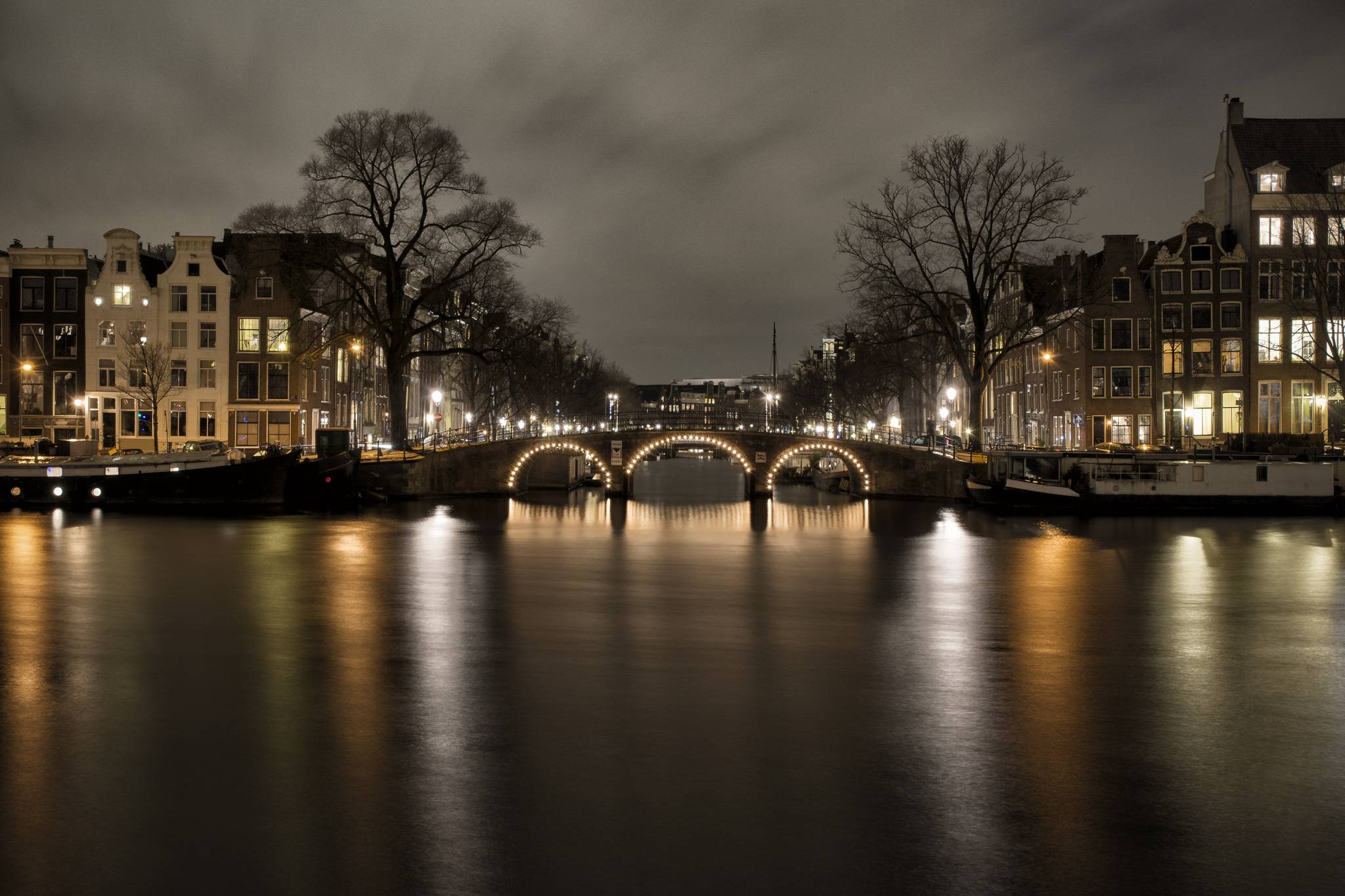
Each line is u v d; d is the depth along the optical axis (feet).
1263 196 218.38
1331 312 186.29
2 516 150.10
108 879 34.14
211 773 43.21
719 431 211.61
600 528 150.61
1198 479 164.35
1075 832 37.93
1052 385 241.96
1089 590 92.32
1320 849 36.55
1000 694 56.29
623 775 43.29
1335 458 172.76
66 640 68.39
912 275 182.70
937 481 195.93
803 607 83.76
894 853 36.14
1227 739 48.39
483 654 65.21
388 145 173.78
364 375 249.14
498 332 195.83
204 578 95.20
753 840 37.09
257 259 210.18
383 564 106.52
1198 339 221.05
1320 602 85.87
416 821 38.52
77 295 212.64
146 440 212.84
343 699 54.34
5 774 43.06
